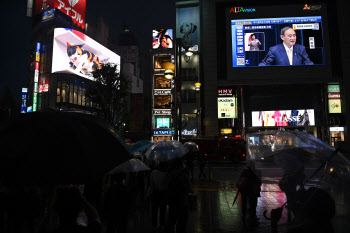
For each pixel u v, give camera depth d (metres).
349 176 3.36
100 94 31.08
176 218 5.36
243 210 6.53
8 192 3.73
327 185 3.49
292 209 3.92
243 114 44.59
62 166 1.98
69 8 60.94
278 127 45.88
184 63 51.66
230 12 45.94
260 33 45.16
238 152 27.14
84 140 2.19
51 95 52.28
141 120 61.16
